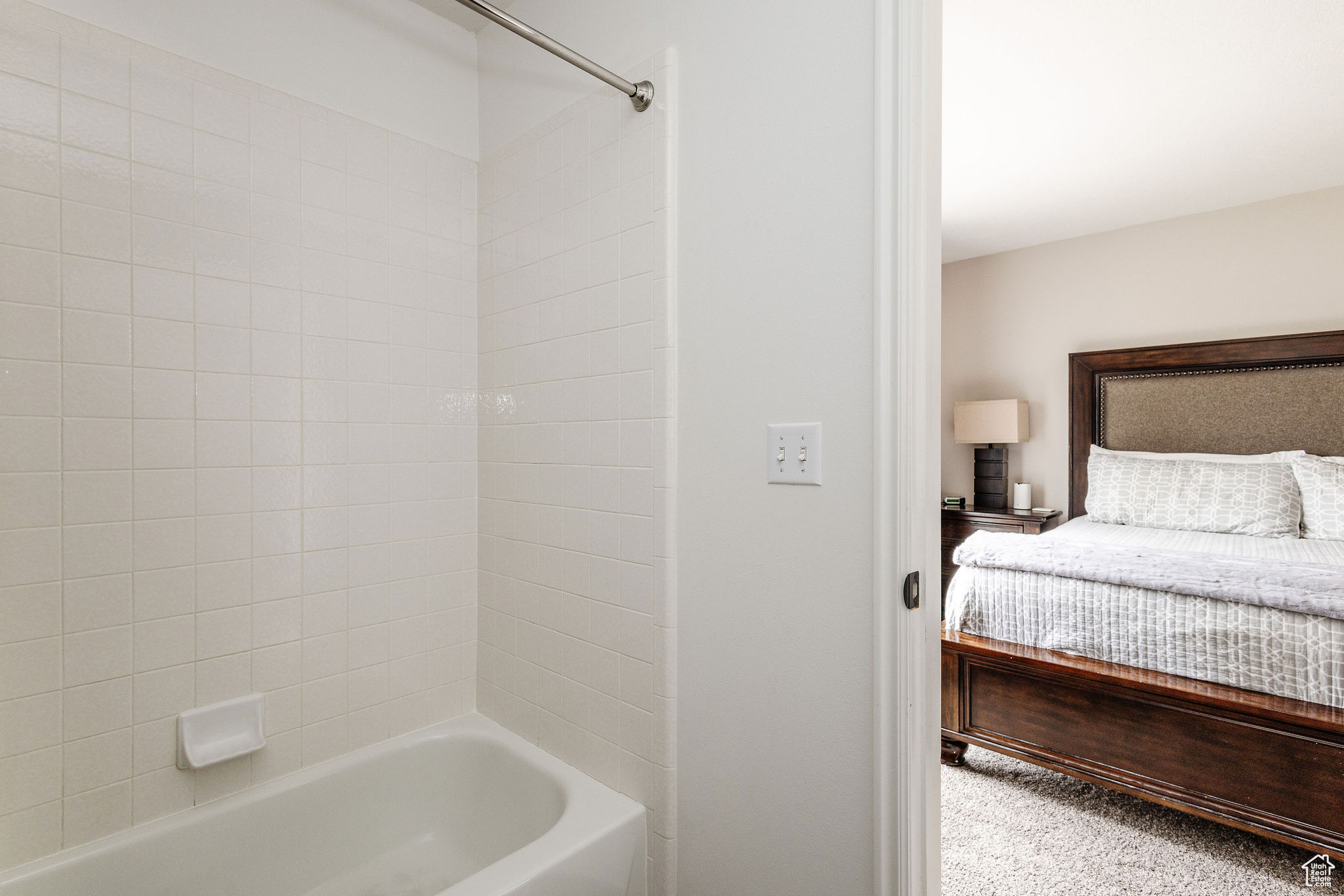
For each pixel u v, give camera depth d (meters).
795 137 1.18
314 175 1.62
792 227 1.18
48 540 1.25
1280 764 1.82
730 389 1.28
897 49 1.03
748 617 1.25
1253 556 2.74
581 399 1.60
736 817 1.27
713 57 1.31
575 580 1.61
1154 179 3.40
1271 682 1.94
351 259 1.68
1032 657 2.29
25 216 1.23
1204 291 3.83
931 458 1.05
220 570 1.47
